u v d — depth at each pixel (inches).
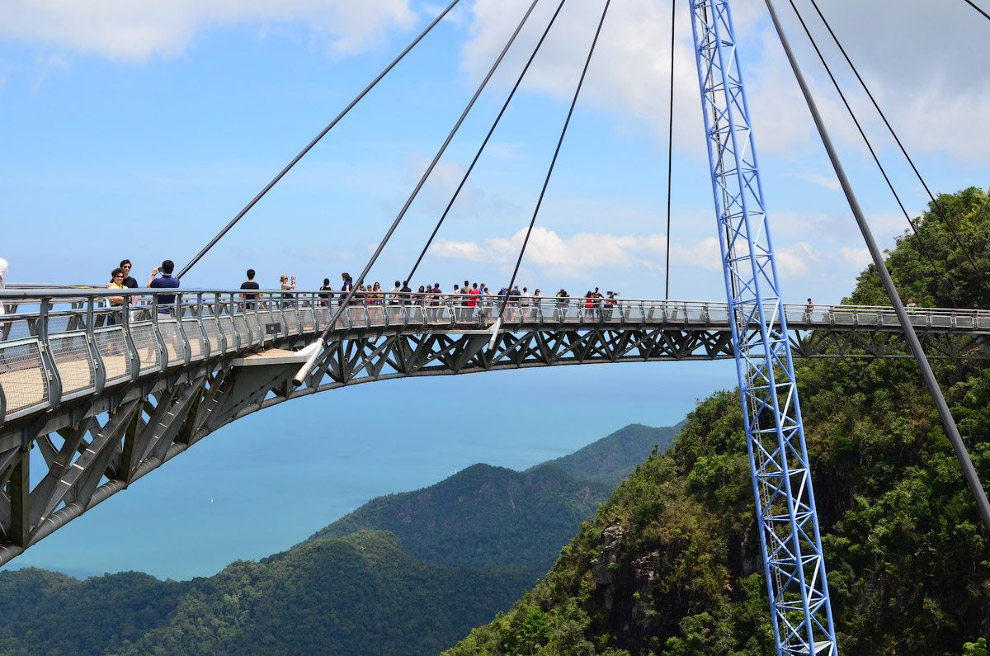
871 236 1284.4
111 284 882.8
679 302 2304.4
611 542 3703.3
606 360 2208.4
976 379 3043.8
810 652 2020.2
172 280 939.3
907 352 3014.3
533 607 3971.5
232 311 1125.7
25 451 622.8
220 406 1173.1
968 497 2677.2
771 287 2130.9
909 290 3964.1
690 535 3457.2
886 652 2687.0
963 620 2588.6
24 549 660.7
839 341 2664.9
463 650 4335.6
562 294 2155.5
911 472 3004.4
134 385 797.2
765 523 2197.3
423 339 1795.0
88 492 775.7
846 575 2938.0
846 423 3289.9
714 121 2180.1
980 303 3804.1
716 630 3105.3
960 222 4237.2
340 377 1587.1
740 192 2140.7
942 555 2659.9
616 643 3570.4
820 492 3277.6
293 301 1406.3
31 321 603.5
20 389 580.7
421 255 1840.6
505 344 1988.2
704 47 2193.7
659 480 4045.3
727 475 3590.1
